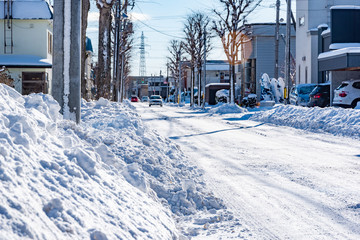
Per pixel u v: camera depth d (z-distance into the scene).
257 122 24.73
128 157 7.25
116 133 8.75
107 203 4.06
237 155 11.94
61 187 3.71
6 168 3.25
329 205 6.63
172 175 7.62
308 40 44.25
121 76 57.91
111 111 14.22
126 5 42.47
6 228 2.65
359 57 26.45
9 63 33.09
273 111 25.42
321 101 30.36
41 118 5.32
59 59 9.08
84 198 3.84
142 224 4.21
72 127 6.90
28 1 35.25
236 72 73.12
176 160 9.02
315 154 12.16
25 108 5.55
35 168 3.73
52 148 4.54
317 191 7.56
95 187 4.24
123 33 55.12
